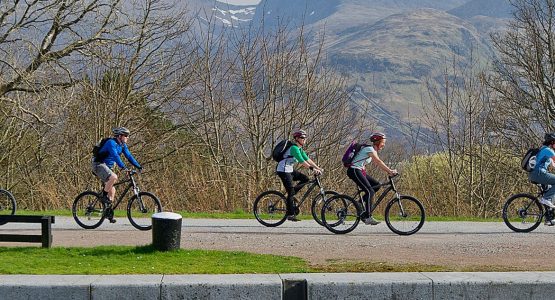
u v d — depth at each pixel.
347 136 25.27
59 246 11.02
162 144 25.25
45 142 25.28
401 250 11.24
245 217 17.47
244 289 8.08
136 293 8.01
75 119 24.81
